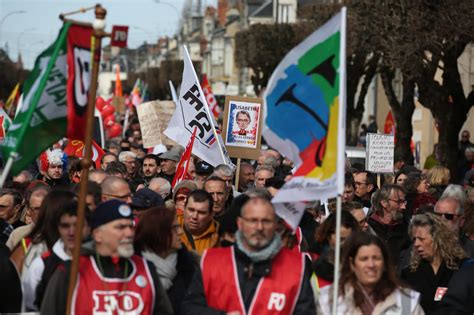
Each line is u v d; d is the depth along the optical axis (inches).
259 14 5482.3
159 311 393.7
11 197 588.4
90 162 378.3
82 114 412.5
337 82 402.9
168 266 430.9
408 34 1615.4
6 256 409.1
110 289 380.5
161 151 1096.8
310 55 411.8
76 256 369.4
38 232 437.4
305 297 401.7
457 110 1670.8
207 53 7391.7
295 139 416.5
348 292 407.2
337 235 393.1
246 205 394.0
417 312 407.2
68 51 407.2
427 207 637.3
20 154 402.0
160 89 5669.3
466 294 442.3
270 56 3294.8
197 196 507.8
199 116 782.5
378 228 617.6
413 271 486.6
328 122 405.1
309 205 587.5
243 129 815.7
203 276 402.3
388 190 613.6
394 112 1985.7
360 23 1750.7
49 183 779.4
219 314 399.2
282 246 415.5
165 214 435.2
